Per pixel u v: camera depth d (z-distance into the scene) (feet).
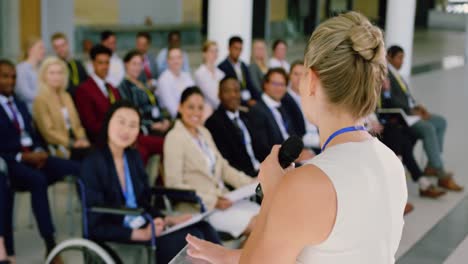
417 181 20.86
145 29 52.90
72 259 11.74
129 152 13.06
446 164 24.64
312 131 20.47
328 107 4.09
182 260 4.81
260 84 27.48
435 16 103.86
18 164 15.10
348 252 3.86
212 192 14.76
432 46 74.23
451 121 32.35
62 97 18.98
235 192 14.61
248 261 3.99
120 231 12.03
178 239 12.43
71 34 46.29
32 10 43.68
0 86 16.05
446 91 41.45
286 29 69.67
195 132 15.17
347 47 3.94
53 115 18.11
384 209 4.03
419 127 21.75
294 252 3.85
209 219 14.05
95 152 12.51
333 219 3.82
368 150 4.04
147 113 21.61
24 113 16.53
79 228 16.92
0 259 13.79
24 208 18.44
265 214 4.21
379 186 3.99
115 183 12.48
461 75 49.42
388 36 45.34
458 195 21.08
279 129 18.08
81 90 19.53
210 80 25.57
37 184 14.83
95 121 19.42
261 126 17.49
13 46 42.52
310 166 3.89
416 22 104.68
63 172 16.22
